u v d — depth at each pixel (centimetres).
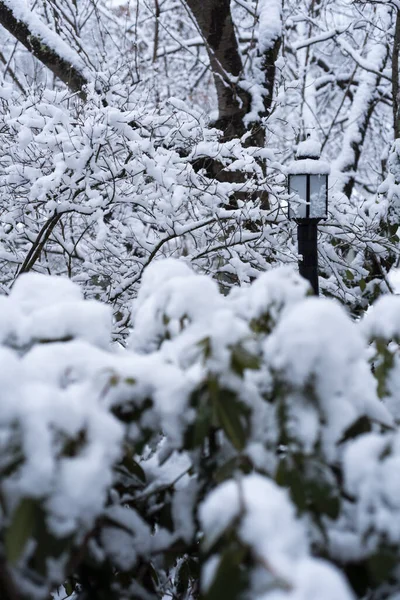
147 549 135
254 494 93
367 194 1021
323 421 118
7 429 100
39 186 372
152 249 427
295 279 143
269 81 617
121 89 445
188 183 402
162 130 457
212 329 121
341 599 80
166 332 144
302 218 406
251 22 840
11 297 159
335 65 941
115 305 429
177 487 150
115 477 136
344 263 475
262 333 137
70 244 445
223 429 124
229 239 417
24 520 94
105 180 385
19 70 806
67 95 412
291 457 113
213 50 616
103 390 120
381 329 142
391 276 517
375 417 125
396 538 106
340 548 111
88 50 669
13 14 571
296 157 419
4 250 433
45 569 98
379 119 970
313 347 113
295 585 81
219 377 119
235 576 89
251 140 598
